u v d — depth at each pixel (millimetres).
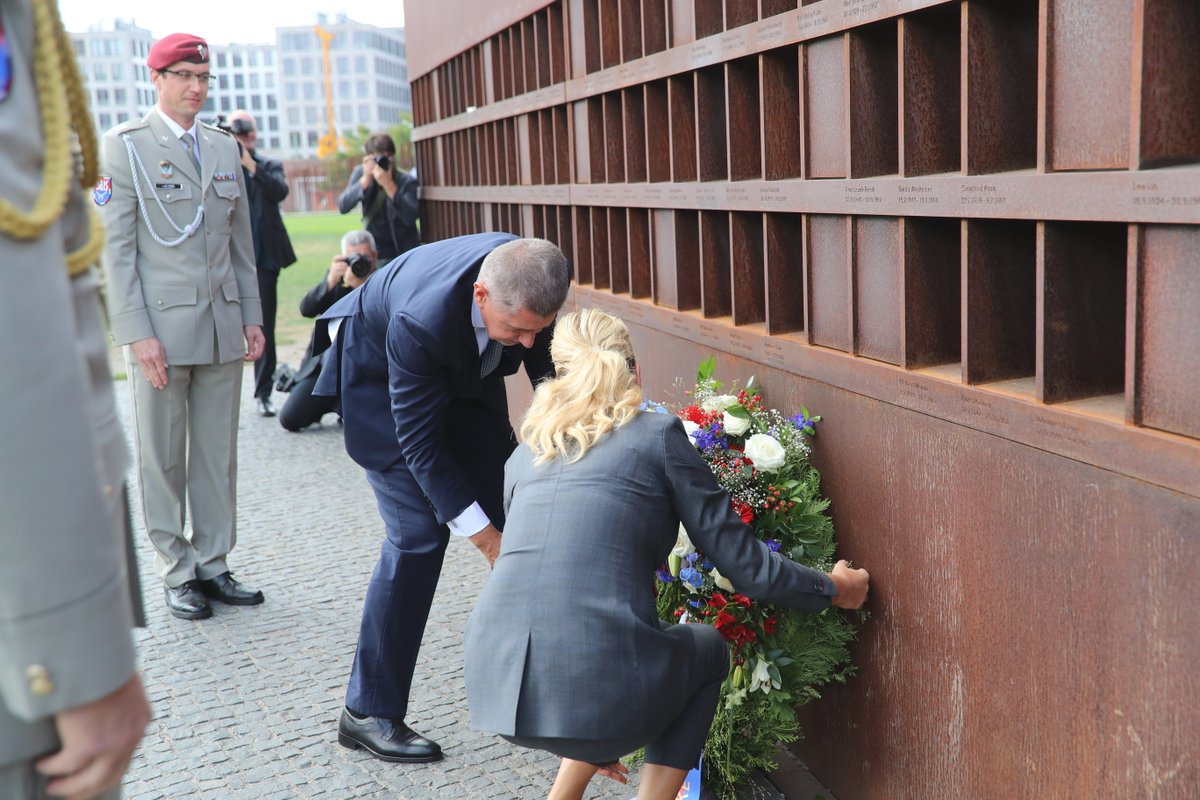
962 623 2162
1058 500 1852
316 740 3080
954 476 2145
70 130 1010
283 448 6703
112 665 942
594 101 4145
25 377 866
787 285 2875
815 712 2814
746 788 2773
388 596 2936
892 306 2348
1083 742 1843
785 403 2846
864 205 2332
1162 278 1599
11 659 901
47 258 904
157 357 3875
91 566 916
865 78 2346
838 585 2414
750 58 2861
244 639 3822
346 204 8219
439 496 2803
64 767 965
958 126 2215
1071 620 1847
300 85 124312
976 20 1970
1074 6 1726
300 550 4789
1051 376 1862
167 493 4008
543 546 2248
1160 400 1626
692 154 3445
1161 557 1635
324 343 3174
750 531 2344
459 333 2762
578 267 4562
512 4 5082
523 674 2188
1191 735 1608
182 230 3930
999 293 2074
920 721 2342
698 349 3377
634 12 3771
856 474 2523
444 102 7188
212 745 3061
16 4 963
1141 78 1561
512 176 5516
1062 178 1740
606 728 2150
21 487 864
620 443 2311
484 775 2875
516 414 5906
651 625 2236
